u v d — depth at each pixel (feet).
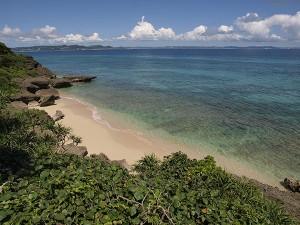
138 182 28.99
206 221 25.55
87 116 122.01
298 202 55.47
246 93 185.16
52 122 85.87
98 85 215.51
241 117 126.31
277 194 58.39
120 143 91.97
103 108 138.41
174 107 142.82
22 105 128.88
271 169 77.97
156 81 240.12
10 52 235.61
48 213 22.02
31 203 22.82
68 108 135.54
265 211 36.91
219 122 118.21
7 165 33.22
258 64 464.24
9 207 22.35
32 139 60.13
